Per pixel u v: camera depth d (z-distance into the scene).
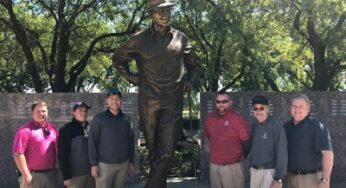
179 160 11.07
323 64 14.86
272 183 5.73
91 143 6.09
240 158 6.47
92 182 6.37
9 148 9.78
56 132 6.37
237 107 10.11
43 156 6.04
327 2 11.57
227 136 6.39
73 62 18.36
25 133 5.95
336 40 13.20
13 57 17.44
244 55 13.24
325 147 5.46
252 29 13.12
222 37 12.93
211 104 10.02
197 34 15.20
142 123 5.72
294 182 5.71
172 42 5.47
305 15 12.57
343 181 10.21
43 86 18.66
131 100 9.86
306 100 5.66
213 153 6.55
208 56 16.08
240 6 12.81
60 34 15.13
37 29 17.47
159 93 5.48
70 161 6.26
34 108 6.11
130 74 5.76
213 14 12.43
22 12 17.25
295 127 5.71
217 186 6.58
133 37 5.57
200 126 10.06
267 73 15.18
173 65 5.45
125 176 6.29
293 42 16.56
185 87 5.69
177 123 5.60
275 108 10.17
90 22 17.34
